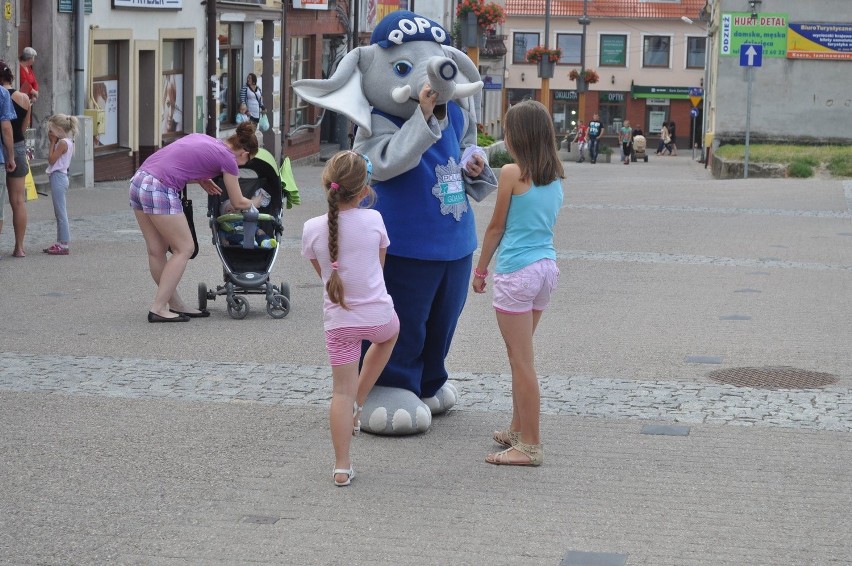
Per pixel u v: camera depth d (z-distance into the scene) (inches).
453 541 242.1
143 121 1206.9
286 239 732.0
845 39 1704.0
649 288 565.9
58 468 286.7
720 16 1726.1
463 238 325.1
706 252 687.7
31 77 918.4
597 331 463.5
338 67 325.4
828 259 663.1
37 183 927.0
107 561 231.0
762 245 717.9
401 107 323.9
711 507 262.8
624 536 245.1
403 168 312.7
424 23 329.4
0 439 309.0
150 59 1197.7
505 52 2659.9
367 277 278.5
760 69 1729.8
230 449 303.7
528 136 288.2
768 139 1744.6
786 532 247.6
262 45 1508.4
